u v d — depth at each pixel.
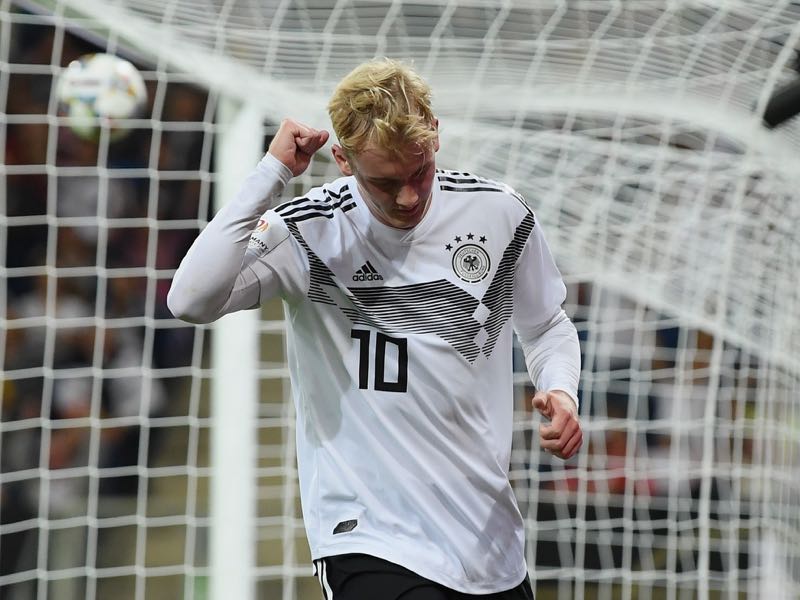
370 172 7.05
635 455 17.86
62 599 18.00
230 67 14.45
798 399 15.86
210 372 15.58
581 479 16.02
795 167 15.29
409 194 7.13
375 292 7.75
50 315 15.36
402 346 7.69
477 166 15.37
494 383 7.91
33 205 17.47
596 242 15.67
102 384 18.27
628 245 15.73
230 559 14.60
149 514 19.48
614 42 15.11
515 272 8.19
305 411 8.07
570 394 7.93
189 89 17.11
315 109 14.58
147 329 15.63
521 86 15.09
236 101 15.27
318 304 7.80
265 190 7.46
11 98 16.92
